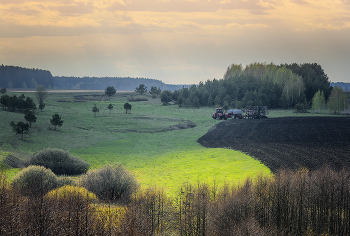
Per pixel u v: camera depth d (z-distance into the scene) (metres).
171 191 24.78
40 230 13.10
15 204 14.35
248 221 16.11
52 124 66.31
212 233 15.96
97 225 14.03
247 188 19.78
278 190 18.88
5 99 80.88
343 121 75.75
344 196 18.50
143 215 15.87
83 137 59.53
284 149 41.12
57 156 34.84
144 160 41.22
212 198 19.66
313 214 18.28
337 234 17.64
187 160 39.12
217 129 68.56
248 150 41.69
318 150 39.66
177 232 16.19
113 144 54.03
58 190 18.62
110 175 22.03
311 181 19.89
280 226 17.28
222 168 32.84
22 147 45.34
